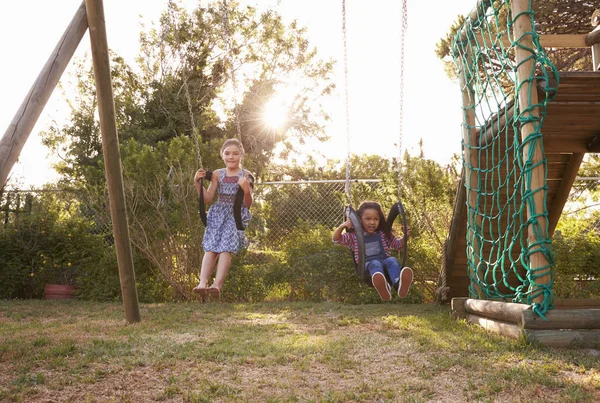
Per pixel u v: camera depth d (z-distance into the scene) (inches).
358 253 191.8
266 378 161.6
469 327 261.0
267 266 429.4
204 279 201.9
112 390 148.9
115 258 431.8
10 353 194.7
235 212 193.6
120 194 284.5
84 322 293.6
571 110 258.2
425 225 415.2
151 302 418.3
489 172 300.5
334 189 478.6
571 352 196.1
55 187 509.4
